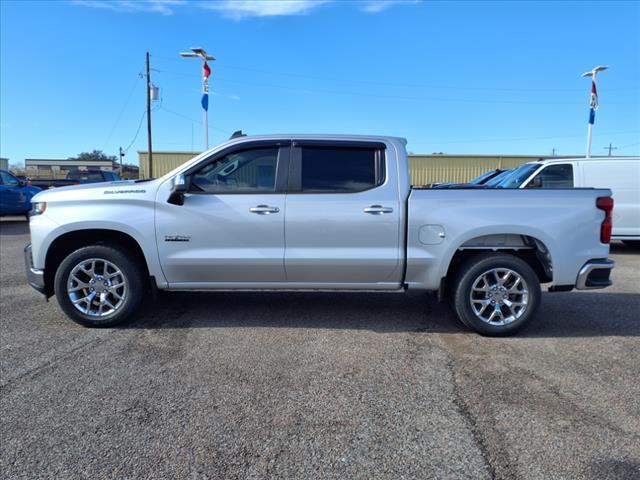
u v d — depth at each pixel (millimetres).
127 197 4883
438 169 29297
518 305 4844
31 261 5047
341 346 4562
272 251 4883
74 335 4789
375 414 3277
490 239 4934
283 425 3127
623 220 10000
